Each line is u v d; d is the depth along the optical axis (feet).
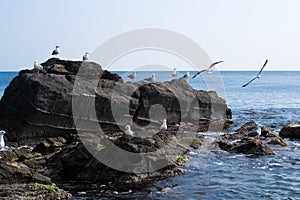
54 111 87.66
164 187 58.95
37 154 72.69
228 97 237.45
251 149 79.46
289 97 237.86
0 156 70.03
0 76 637.71
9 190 51.11
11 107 88.84
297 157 77.10
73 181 60.95
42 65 104.73
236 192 57.62
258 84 408.67
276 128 114.21
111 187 58.59
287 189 59.11
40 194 52.16
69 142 79.97
